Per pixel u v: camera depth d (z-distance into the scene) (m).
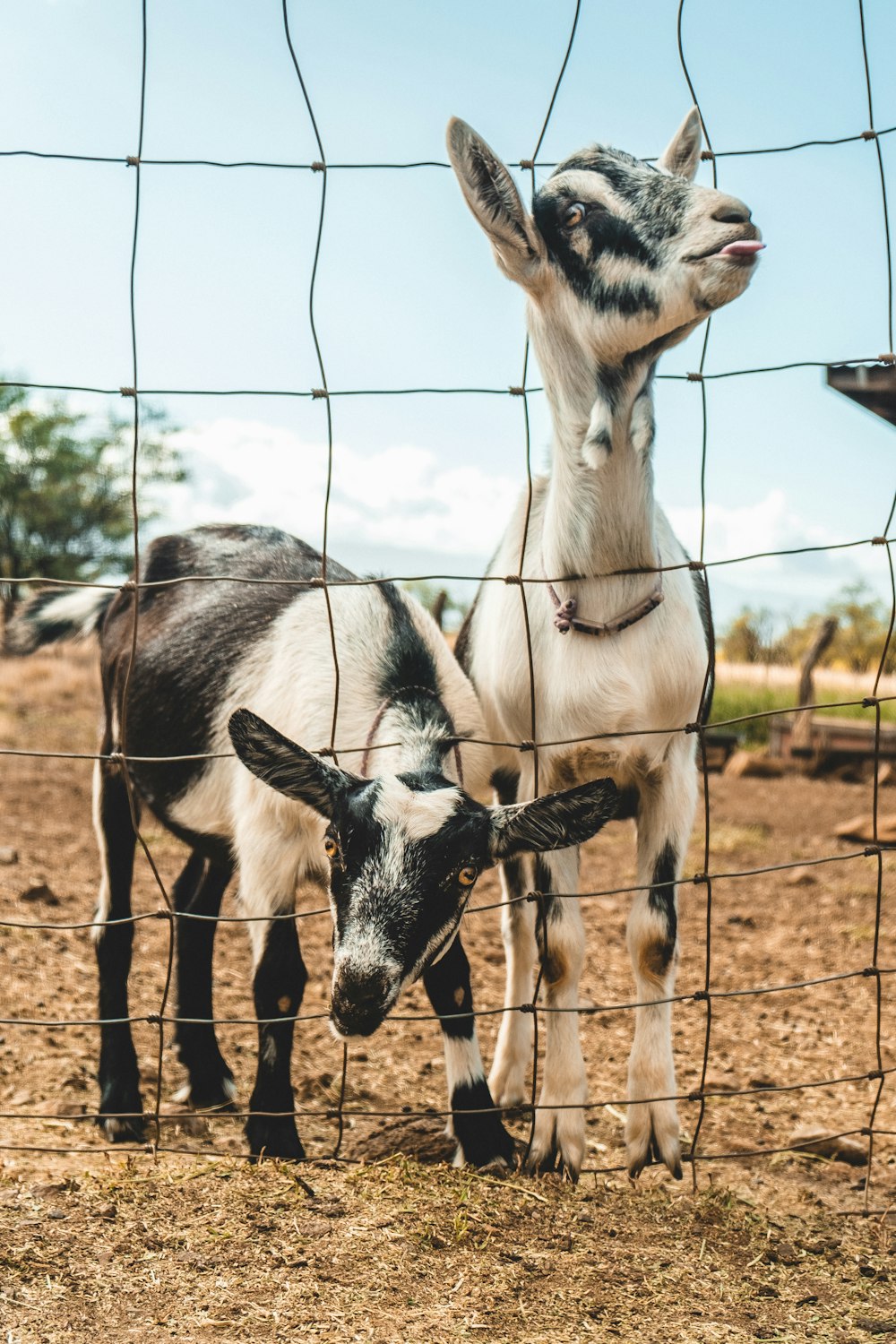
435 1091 4.37
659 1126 3.48
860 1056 4.80
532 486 3.90
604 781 2.95
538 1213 3.22
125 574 34.09
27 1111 3.96
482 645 4.12
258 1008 3.69
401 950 2.97
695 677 3.60
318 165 3.21
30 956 5.68
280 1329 2.56
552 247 3.27
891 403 8.81
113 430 34.12
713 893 7.77
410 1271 2.84
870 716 15.56
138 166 3.16
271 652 4.00
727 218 3.02
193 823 4.23
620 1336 2.62
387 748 3.53
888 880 8.08
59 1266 2.76
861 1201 3.52
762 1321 2.72
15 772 11.41
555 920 3.53
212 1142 3.87
